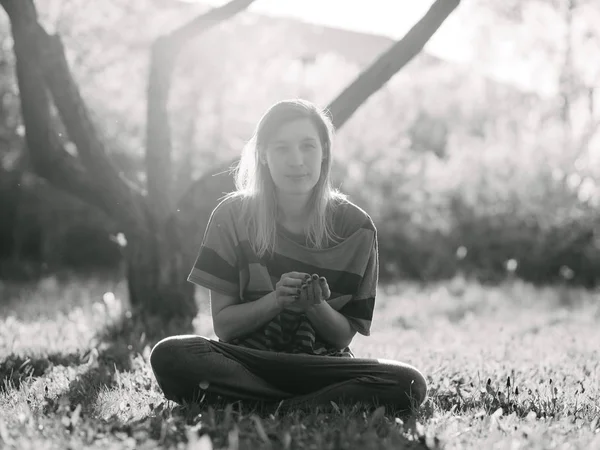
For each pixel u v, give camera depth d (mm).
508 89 20281
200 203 7309
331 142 3592
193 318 7324
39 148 7055
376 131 17188
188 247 7316
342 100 6457
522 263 15758
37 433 2721
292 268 3553
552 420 3178
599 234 15719
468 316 10078
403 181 16547
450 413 3248
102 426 2832
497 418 3068
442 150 20547
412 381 3305
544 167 16547
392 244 15758
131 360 4695
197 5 12047
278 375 3299
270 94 15023
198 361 3227
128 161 13727
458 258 15750
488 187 16422
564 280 15422
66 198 16344
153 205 7297
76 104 6914
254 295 3537
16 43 6711
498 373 4395
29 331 6219
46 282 13094
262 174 3561
